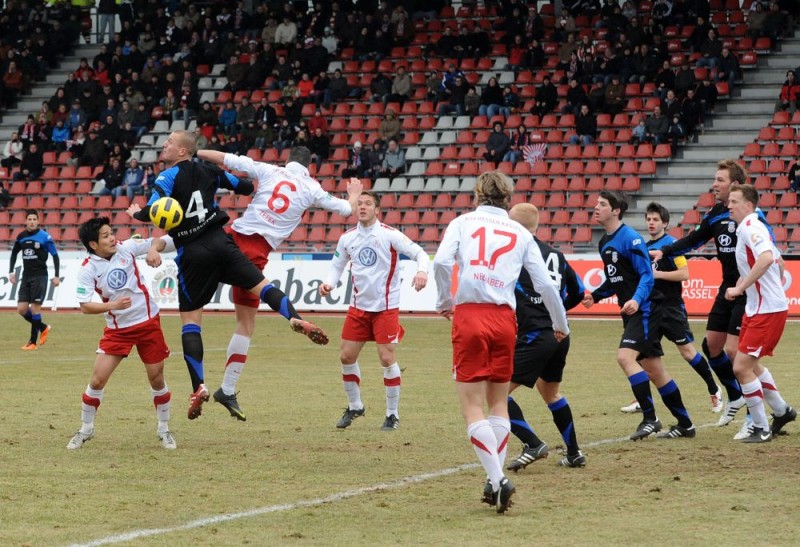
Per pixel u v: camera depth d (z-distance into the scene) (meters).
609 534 13.12
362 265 21.84
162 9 77.06
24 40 80.06
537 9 73.88
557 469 17.53
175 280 53.81
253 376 31.05
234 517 14.12
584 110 62.50
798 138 60.88
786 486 15.94
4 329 46.16
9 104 77.62
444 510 14.55
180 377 30.64
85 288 18.84
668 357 35.47
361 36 73.00
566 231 58.00
